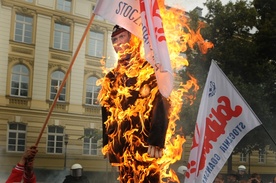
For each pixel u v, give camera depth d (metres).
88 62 26.11
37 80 24.67
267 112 13.69
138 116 2.24
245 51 14.11
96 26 26.41
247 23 14.41
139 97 2.25
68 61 25.67
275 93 14.32
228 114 4.30
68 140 24.94
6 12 24.08
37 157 23.91
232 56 14.01
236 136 4.27
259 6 15.10
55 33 25.55
